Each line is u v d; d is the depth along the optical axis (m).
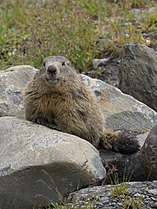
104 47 11.55
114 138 8.06
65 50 10.98
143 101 9.66
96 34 11.93
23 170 6.45
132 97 9.10
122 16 12.72
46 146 6.59
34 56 10.95
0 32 12.37
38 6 13.32
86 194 6.50
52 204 6.43
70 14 11.68
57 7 12.36
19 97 8.48
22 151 6.65
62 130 7.52
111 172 7.34
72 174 6.56
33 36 11.22
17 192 6.59
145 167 7.32
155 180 7.05
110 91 9.09
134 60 9.77
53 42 11.02
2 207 6.68
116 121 8.73
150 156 7.17
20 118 7.72
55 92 7.31
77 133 7.58
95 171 6.68
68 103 7.39
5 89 8.51
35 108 7.49
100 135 8.01
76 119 7.48
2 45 11.88
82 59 11.06
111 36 11.91
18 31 12.48
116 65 11.10
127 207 6.18
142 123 8.72
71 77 7.34
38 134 6.87
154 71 9.66
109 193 6.45
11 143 6.88
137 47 9.82
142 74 9.68
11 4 14.08
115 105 8.91
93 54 11.29
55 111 7.45
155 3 13.55
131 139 8.03
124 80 9.82
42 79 7.24
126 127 8.68
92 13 13.03
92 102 7.73
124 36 11.73
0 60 11.21
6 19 13.09
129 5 13.23
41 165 6.41
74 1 13.10
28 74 8.98
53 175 6.53
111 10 13.05
